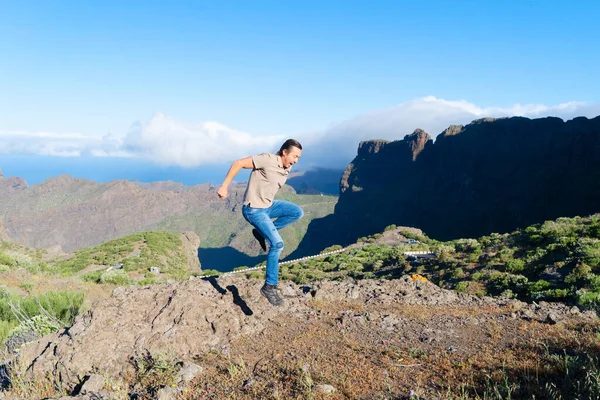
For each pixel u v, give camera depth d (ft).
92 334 15.39
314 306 23.56
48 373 14.07
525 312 23.13
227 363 14.76
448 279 92.79
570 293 56.85
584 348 15.55
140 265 225.56
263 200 15.03
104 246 295.48
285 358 15.14
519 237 113.29
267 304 21.04
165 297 18.83
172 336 15.90
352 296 27.02
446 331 19.22
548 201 554.46
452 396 11.73
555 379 12.73
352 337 17.97
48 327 21.86
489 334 18.78
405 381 13.01
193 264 324.80
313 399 11.60
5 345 20.36
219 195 13.83
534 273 77.20
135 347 15.19
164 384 12.85
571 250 78.79
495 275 80.07
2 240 225.35
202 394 12.34
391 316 21.39
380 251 191.31
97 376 13.23
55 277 69.87
